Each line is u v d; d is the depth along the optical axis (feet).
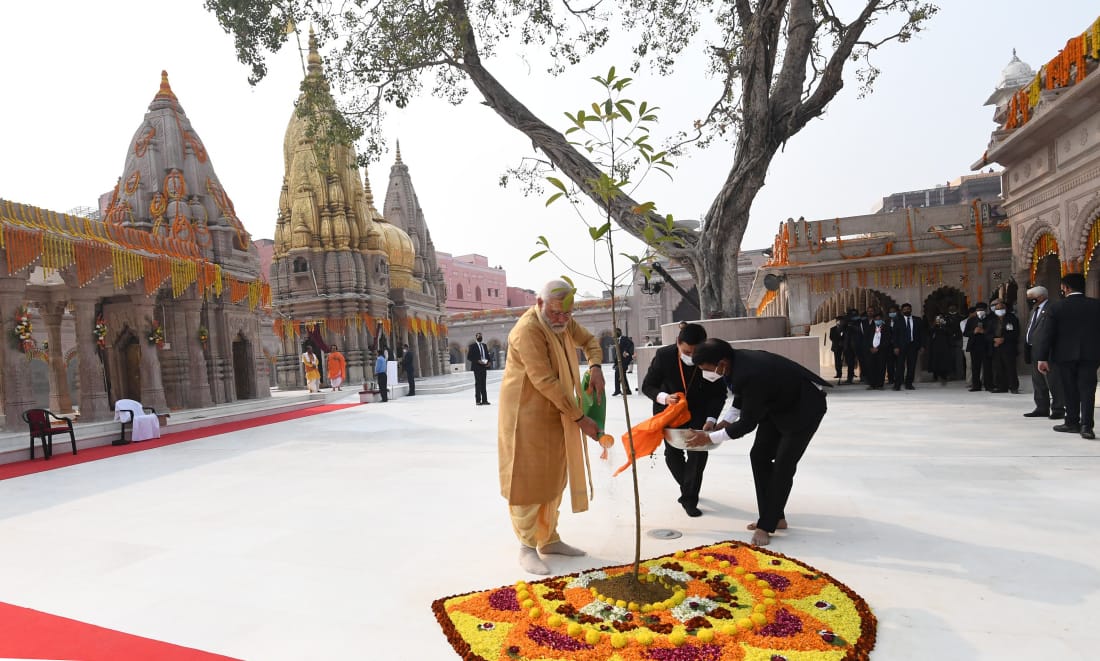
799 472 16.89
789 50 38.29
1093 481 14.43
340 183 79.87
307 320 75.77
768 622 8.02
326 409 49.11
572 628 8.00
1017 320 32.73
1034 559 9.94
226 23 33.81
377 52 36.50
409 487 17.78
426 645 8.06
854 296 55.26
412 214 108.99
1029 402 28.91
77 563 12.09
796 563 9.98
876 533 11.59
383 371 54.95
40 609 9.78
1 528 15.12
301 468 21.91
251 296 52.60
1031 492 13.78
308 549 12.32
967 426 23.03
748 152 38.50
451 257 175.94
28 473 23.77
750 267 124.36
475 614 8.70
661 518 13.28
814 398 11.26
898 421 25.21
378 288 82.43
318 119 38.32
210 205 50.42
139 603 9.89
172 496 18.12
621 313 135.64
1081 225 29.27
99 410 35.01
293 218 77.05
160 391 40.01
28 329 31.83
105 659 7.99
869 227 43.65
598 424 11.23
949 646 7.39
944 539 11.07
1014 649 7.25
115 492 19.16
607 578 9.70
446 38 35.76
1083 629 7.65
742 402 11.05
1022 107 34.01
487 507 15.06
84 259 34.12
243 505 16.47
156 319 45.57
